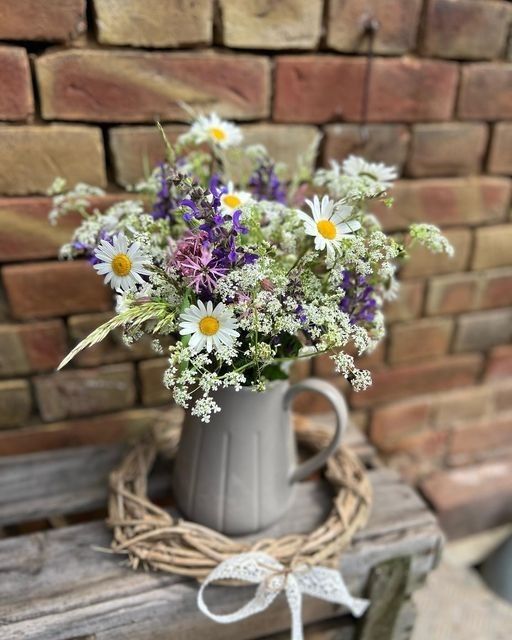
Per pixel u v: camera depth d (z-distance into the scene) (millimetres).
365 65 519
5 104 437
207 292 305
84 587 390
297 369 646
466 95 565
